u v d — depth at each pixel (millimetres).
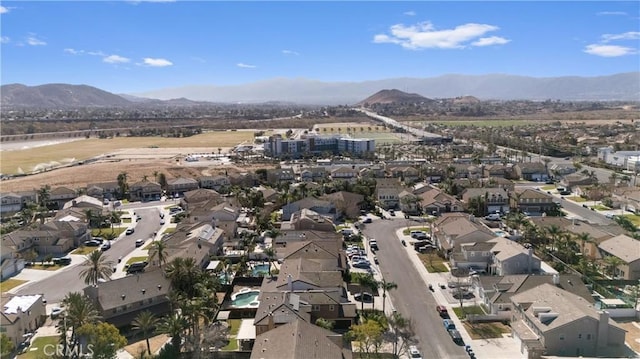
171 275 96188
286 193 186500
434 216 168750
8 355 77938
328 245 121500
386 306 98188
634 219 161375
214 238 132875
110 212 172750
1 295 102250
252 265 123062
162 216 177000
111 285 91750
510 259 109250
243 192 197000
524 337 81188
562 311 82125
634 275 108750
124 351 81062
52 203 198250
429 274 115750
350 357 74688
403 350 81250
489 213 172500
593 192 192125
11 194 192125
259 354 69250
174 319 79188
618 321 90812
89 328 74750
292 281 96625
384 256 128875
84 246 141875
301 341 69812
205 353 78500
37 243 134750
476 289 103688
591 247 123438
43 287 111188
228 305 99562
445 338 85250
